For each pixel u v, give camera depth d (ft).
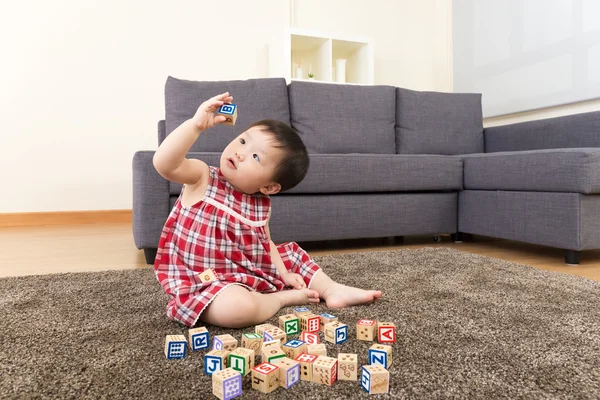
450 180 7.51
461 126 9.52
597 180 5.40
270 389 2.10
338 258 5.62
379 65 14.20
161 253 3.26
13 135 10.48
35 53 10.59
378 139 8.75
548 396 2.05
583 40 8.86
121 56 11.32
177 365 2.38
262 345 2.45
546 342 2.73
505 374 2.28
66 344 2.68
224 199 3.24
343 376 2.25
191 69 12.03
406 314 3.27
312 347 2.49
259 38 12.72
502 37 11.14
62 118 10.85
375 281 4.34
